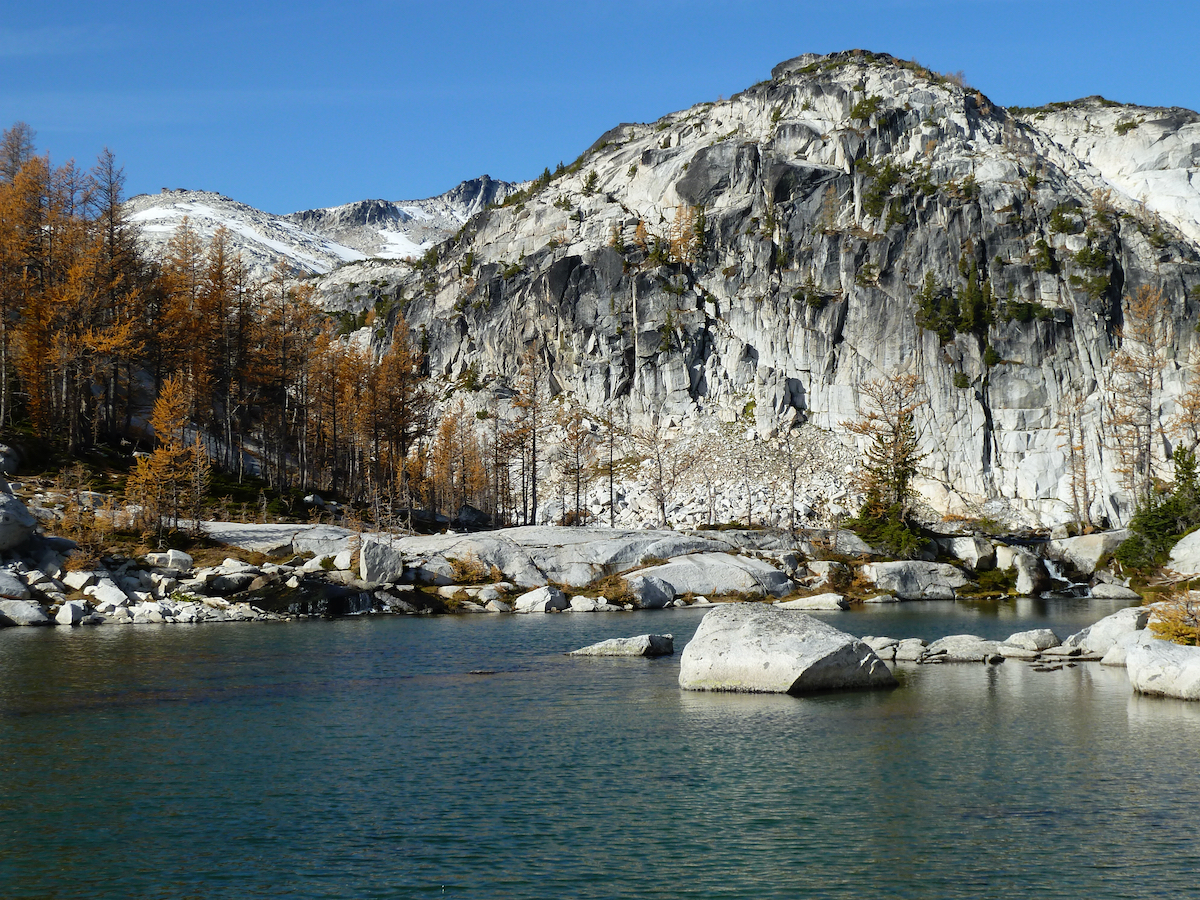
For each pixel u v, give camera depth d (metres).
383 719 33.12
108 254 100.94
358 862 19.47
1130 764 25.91
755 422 168.25
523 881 18.42
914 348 163.50
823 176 185.88
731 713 33.91
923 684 39.41
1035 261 166.25
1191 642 39.00
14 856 19.91
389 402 124.69
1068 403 156.25
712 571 85.75
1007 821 21.52
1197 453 134.25
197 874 18.89
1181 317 158.88
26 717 33.34
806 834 20.95
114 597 65.88
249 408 129.50
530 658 48.44
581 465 168.75
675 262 189.50
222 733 30.92
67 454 92.81
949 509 150.25
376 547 76.88
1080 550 103.69
